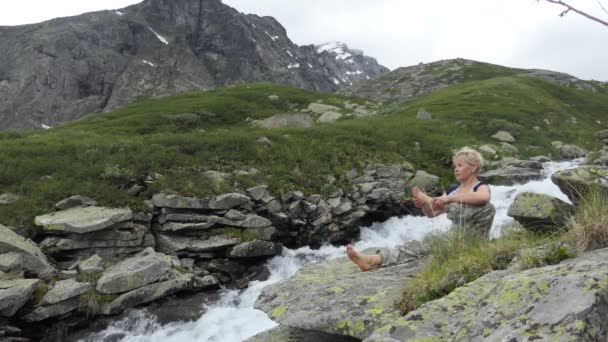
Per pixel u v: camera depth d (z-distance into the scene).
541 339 2.88
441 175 24.02
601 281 3.16
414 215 20.42
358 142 24.77
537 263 4.48
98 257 12.93
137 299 11.79
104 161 17.17
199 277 13.50
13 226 13.34
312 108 44.56
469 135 33.94
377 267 6.35
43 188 15.09
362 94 105.56
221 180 17.28
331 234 17.91
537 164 25.30
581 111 59.16
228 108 42.50
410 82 103.44
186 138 20.73
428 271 5.28
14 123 156.38
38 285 11.27
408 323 3.97
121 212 13.93
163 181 16.28
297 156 21.00
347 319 4.82
